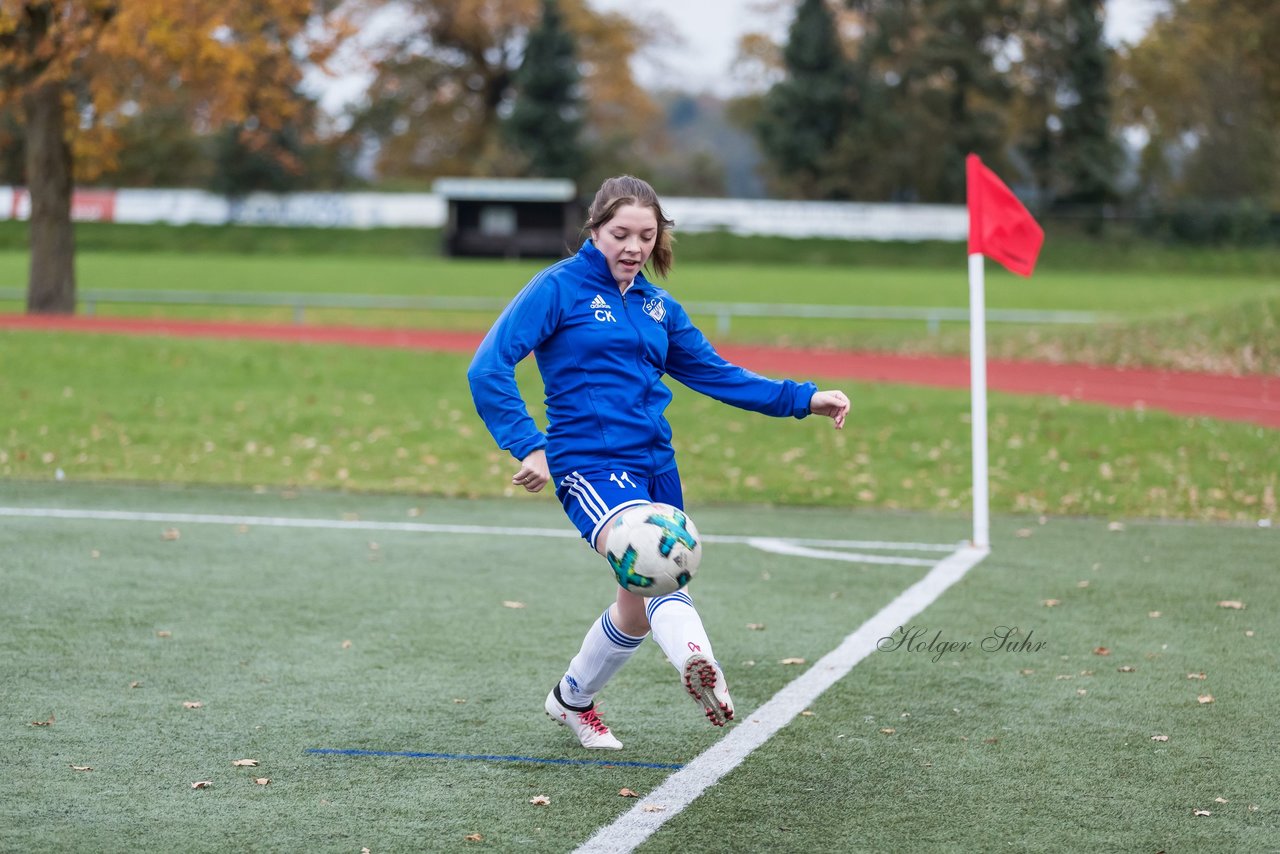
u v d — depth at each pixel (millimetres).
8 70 36781
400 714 7887
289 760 7043
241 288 51469
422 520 14891
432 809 6340
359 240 84938
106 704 7984
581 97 100062
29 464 18266
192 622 10062
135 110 49406
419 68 105250
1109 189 94000
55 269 37375
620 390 6355
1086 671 8914
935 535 14359
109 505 15367
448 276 60531
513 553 13023
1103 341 30922
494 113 110562
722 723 6090
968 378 27406
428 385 24469
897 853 5859
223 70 36594
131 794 6500
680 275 63875
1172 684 8594
